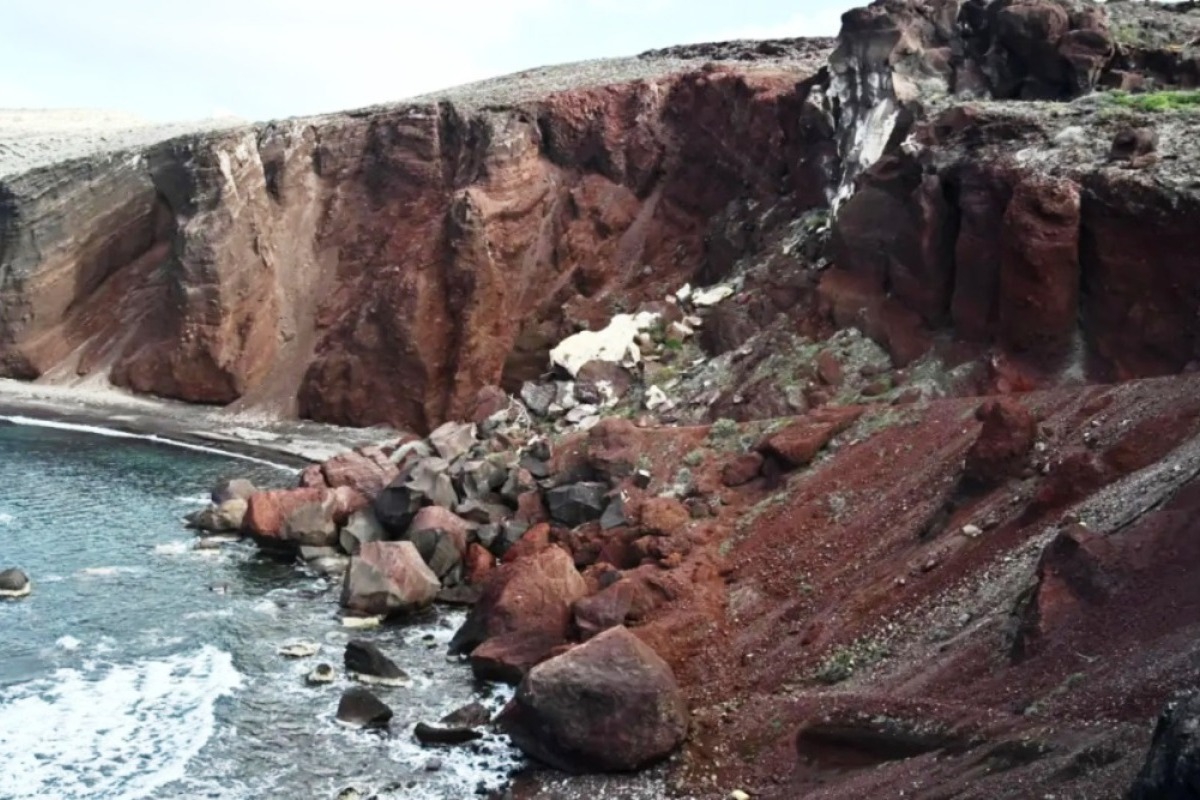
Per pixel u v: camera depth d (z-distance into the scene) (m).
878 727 15.86
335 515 30.41
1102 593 15.41
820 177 35.28
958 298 26.12
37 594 26.47
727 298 34.88
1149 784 9.69
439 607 26.31
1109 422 20.09
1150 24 31.95
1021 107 27.73
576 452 28.89
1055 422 20.98
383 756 18.75
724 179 42.78
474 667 21.92
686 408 30.44
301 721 20.03
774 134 39.72
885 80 33.12
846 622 19.23
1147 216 22.56
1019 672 15.30
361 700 20.09
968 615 17.50
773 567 21.92
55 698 20.72
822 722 16.69
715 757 17.22
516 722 18.48
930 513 20.97
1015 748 13.54
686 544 23.31
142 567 28.88
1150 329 22.67
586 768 17.66
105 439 43.94
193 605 26.09
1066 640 15.17
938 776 13.87
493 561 27.14
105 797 17.27
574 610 21.61
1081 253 23.81
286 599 26.72
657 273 43.47
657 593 21.45
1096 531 16.83
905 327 27.66
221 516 32.31
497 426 33.19
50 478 37.94
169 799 17.27
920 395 25.25
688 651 20.19
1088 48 29.69
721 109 43.34
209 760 18.55
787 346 29.95
